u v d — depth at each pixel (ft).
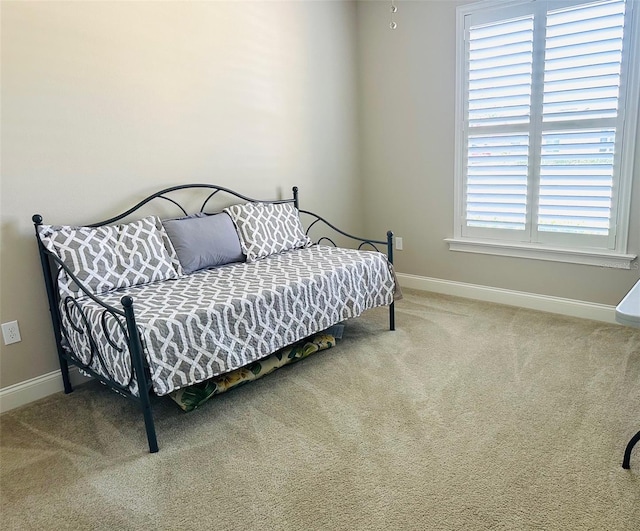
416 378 8.35
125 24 9.00
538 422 6.89
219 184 10.89
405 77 12.75
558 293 11.12
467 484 5.70
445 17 11.68
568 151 10.36
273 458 6.37
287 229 11.18
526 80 10.65
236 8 10.72
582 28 9.78
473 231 12.26
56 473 6.31
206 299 7.57
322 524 5.19
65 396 8.50
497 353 9.18
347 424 7.07
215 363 7.20
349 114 13.74
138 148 9.43
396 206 13.75
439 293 13.19
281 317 8.16
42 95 8.09
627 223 9.90
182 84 9.98
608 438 6.44
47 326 8.51
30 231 8.18
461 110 11.82
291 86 12.10
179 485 5.95
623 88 9.46
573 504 5.30
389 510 5.34
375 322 11.10
